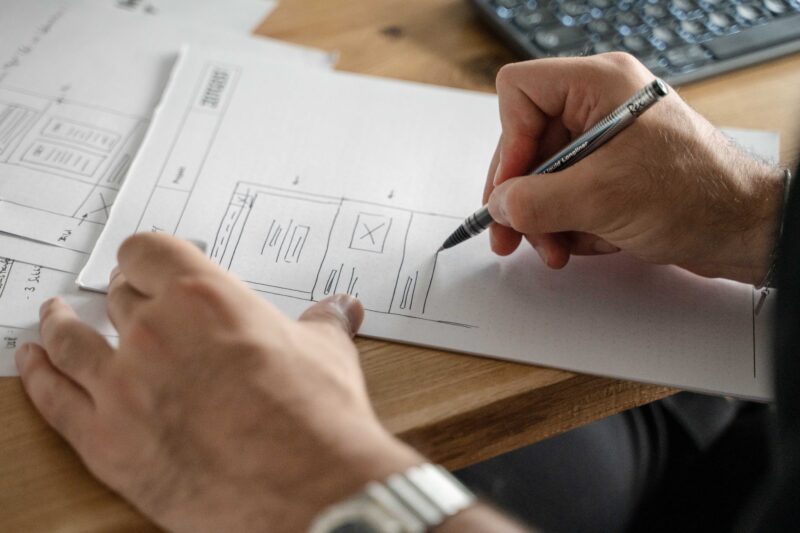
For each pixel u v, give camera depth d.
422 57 0.75
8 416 0.47
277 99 0.69
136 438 0.43
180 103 0.67
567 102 0.59
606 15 0.74
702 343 0.55
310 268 0.57
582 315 0.56
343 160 0.65
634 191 0.55
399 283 0.57
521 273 0.59
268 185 0.62
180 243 0.48
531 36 0.73
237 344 0.44
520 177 0.56
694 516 0.67
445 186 0.64
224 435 0.42
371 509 0.37
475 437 0.51
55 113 0.66
